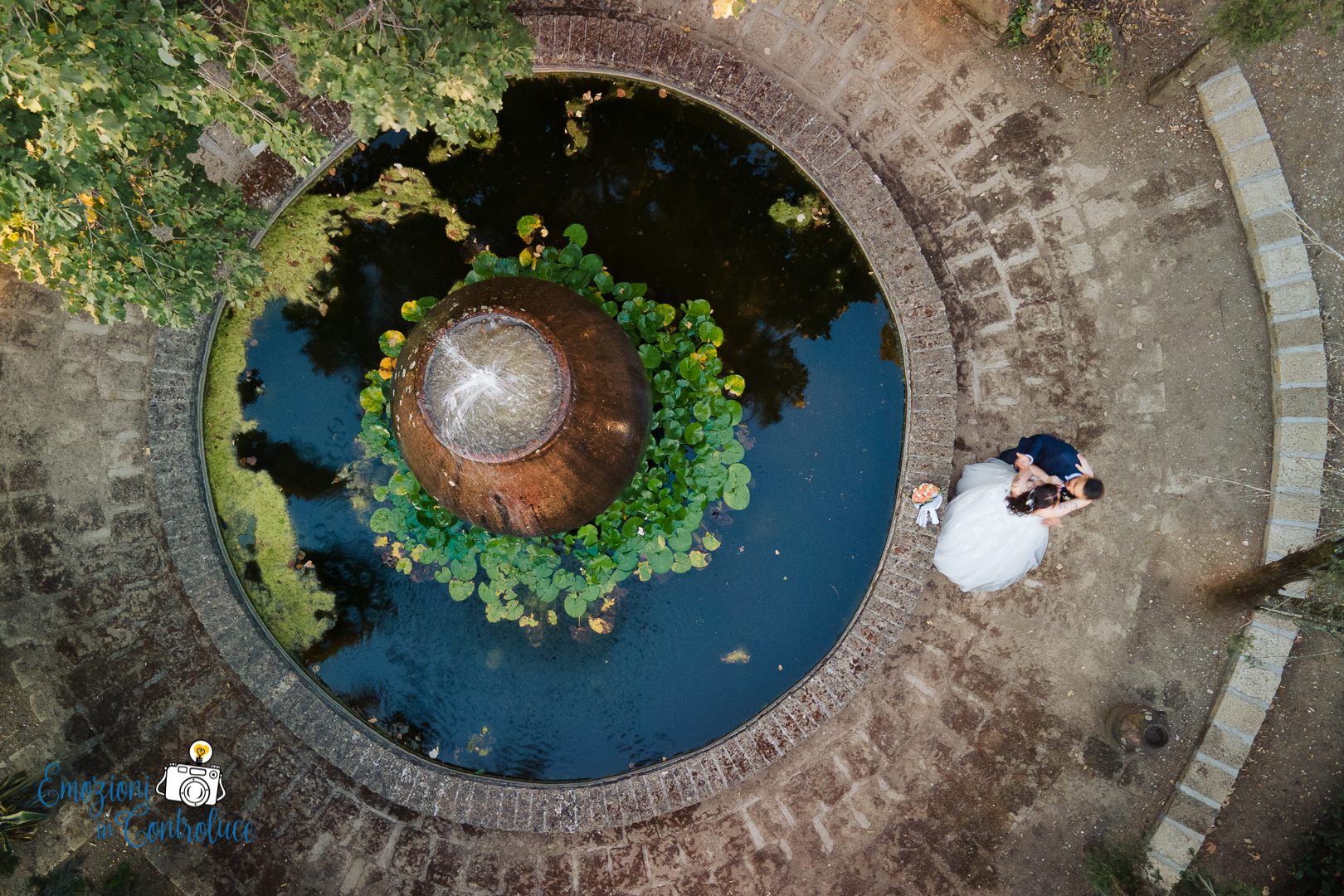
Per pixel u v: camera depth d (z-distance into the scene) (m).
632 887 5.84
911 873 5.79
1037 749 5.79
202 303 4.15
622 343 4.48
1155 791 5.73
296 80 5.59
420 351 3.99
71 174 3.44
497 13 3.66
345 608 5.72
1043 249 5.80
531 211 5.74
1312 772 5.60
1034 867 5.74
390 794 5.62
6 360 5.82
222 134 5.57
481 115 3.79
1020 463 5.27
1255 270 5.66
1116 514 5.80
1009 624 5.84
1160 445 5.76
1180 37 5.64
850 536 5.75
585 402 3.98
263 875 5.82
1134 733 5.42
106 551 5.85
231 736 5.82
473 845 5.85
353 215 5.71
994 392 5.83
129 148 3.58
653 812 5.65
